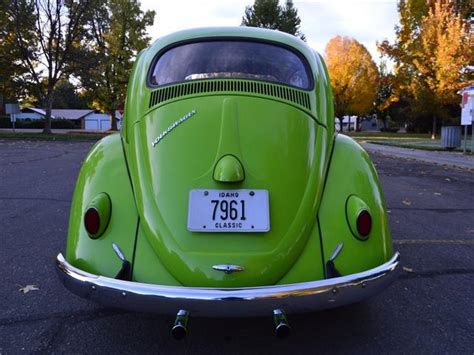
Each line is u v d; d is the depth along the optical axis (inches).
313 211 100.7
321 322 118.3
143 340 108.6
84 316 120.5
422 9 964.0
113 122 1256.8
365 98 1598.2
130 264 94.7
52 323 116.3
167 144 106.4
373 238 99.9
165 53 128.0
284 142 106.7
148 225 97.3
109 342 107.5
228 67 123.0
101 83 1155.3
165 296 85.7
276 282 92.9
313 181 104.2
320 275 95.0
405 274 152.9
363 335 111.7
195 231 95.7
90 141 857.5
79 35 1012.5
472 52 818.8
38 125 2012.8
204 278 90.5
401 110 1659.7
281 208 98.9
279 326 83.8
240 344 107.0
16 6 920.3
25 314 121.2
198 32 131.6
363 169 110.5
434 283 145.3
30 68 1001.5
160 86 119.0
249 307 85.3
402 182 357.4
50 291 136.1
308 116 114.9
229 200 98.0
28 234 193.3
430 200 282.4
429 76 975.6
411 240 192.9
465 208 259.0
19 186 307.3
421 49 945.5
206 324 115.9
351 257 96.6
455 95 936.3
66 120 2139.5
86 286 91.0
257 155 103.1
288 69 125.3
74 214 103.0
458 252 176.9
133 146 111.0
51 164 434.0
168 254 93.5
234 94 112.3
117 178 106.1
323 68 134.1
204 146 104.0
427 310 126.0
